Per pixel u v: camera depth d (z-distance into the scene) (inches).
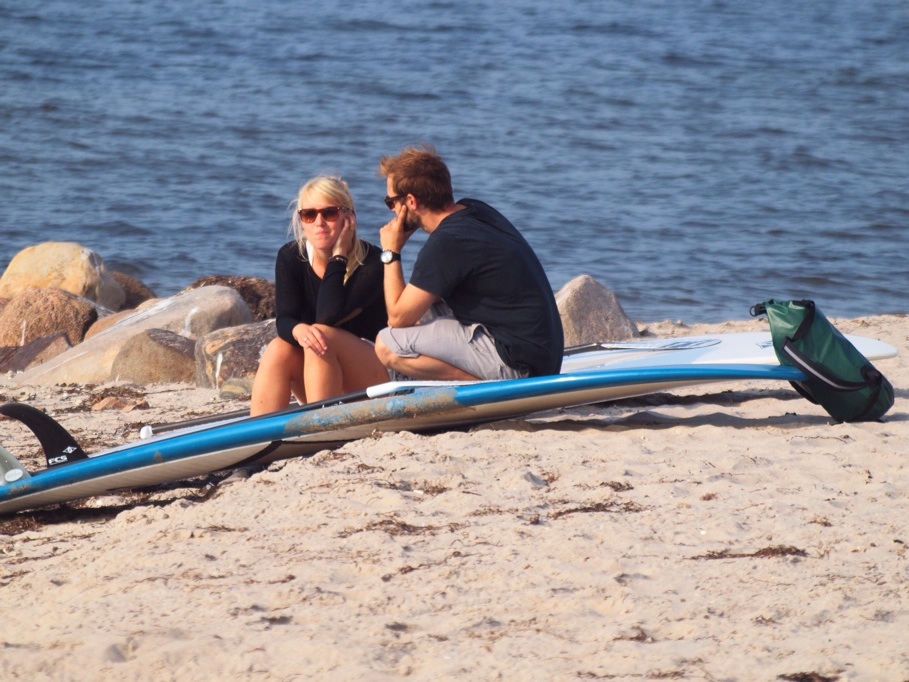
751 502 649.6
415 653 466.9
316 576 546.6
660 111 4069.9
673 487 673.0
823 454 755.4
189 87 4252.0
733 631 473.4
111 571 577.6
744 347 1003.9
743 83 4638.3
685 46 5511.8
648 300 2116.1
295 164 3228.3
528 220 2687.0
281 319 837.2
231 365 1250.6
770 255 2428.6
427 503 653.3
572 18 6397.6
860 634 464.1
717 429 827.4
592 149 3479.3
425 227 820.0
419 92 4293.8
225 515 649.6
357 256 834.8
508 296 808.9
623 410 936.9
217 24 5792.3
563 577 539.5
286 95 4180.6
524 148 3467.0
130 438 968.9
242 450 764.6
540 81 4562.0
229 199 2854.3
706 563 551.8
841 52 5428.2
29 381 1375.5
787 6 7140.8
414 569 551.5
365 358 839.7
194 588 542.9
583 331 1402.6
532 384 776.3
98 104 3885.3
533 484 686.5
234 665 461.1
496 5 6899.6
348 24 5959.6
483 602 515.2
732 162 3356.3
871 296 2153.1
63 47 4953.3
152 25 5689.0
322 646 469.1
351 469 715.4
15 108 3747.5
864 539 577.3
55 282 1818.4
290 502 661.3
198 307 1482.5
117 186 2933.1
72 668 466.3
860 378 833.5
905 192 3021.7
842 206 2869.1
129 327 1454.2
